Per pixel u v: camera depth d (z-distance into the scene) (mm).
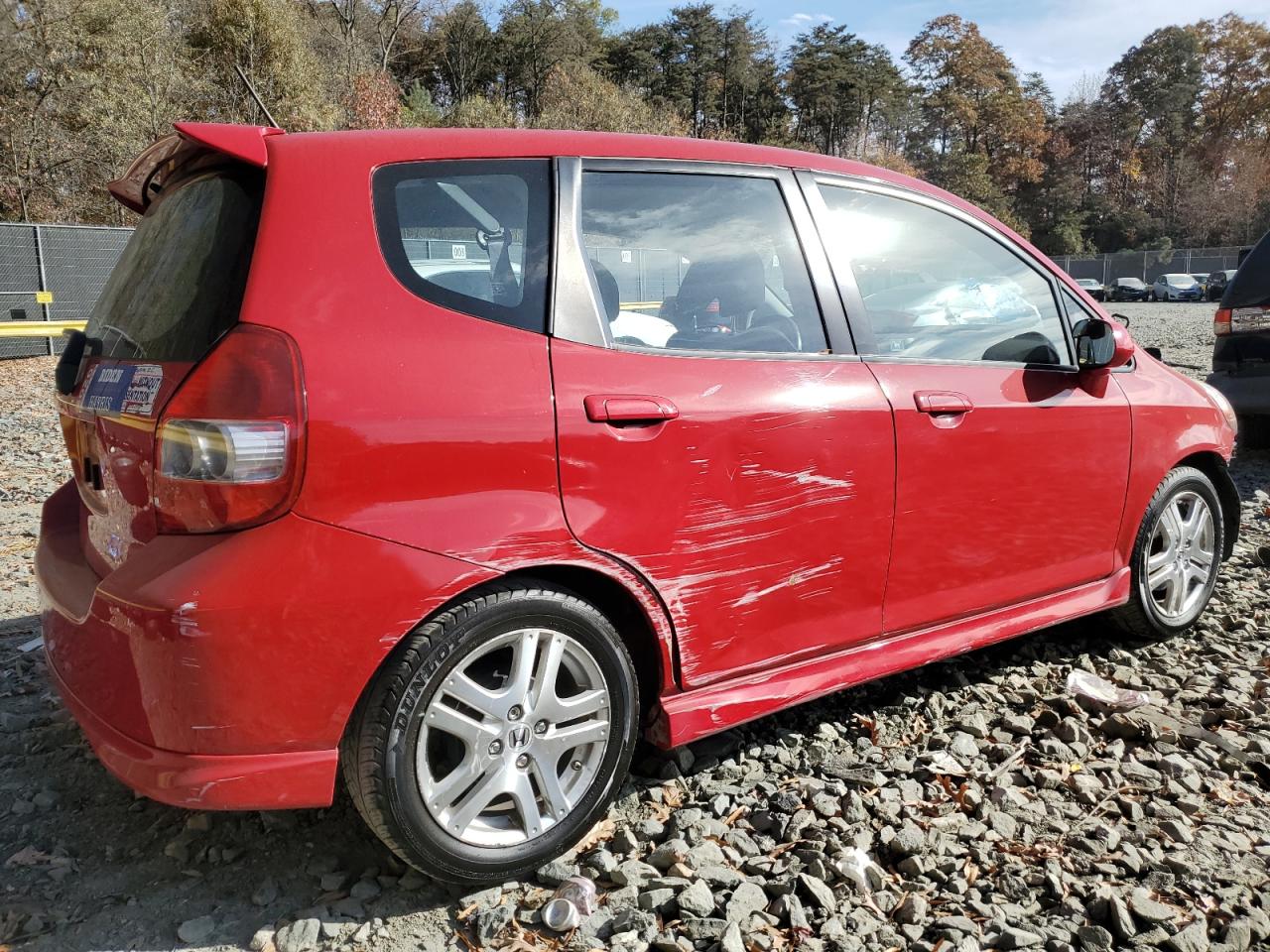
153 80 24328
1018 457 3135
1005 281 3355
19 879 2340
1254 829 2602
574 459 2252
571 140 2539
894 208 3096
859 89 102688
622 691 2387
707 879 2316
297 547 1954
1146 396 3623
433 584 2061
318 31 41719
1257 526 5676
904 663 2963
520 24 71500
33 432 9297
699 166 2709
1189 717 3246
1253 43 93438
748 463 2529
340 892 2287
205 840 2514
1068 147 98000
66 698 2219
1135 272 60781
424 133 2375
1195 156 95188
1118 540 3562
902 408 2832
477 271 2291
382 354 2082
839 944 2109
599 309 2420
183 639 1894
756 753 2932
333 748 2039
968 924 2170
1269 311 7023
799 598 2680
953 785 2777
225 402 1950
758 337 2684
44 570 2527
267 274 2049
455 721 2150
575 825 2350
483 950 2090
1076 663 3658
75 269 16438
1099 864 2412
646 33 96125
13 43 22016
